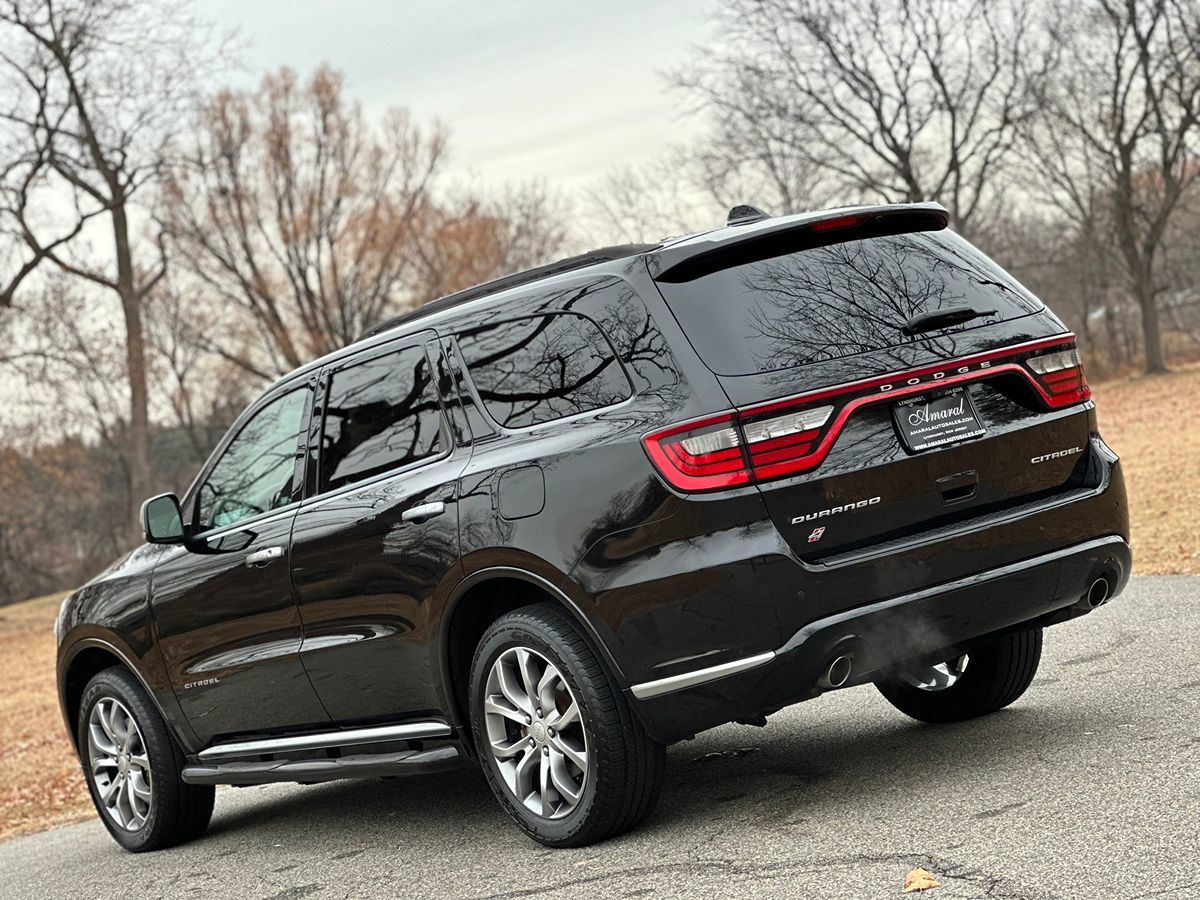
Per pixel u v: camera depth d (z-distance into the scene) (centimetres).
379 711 514
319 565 517
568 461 431
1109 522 458
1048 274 5819
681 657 411
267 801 711
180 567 588
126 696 619
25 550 6131
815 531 409
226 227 4294
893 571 413
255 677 557
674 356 421
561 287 462
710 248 431
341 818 602
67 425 4953
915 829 396
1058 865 342
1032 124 4597
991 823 388
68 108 3572
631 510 414
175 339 4988
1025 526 436
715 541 404
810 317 425
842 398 414
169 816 615
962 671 549
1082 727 490
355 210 4419
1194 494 1332
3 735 1467
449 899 423
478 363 480
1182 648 611
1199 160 4744
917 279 450
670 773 541
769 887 366
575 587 425
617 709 427
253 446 573
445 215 4662
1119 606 762
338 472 525
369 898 446
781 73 4434
